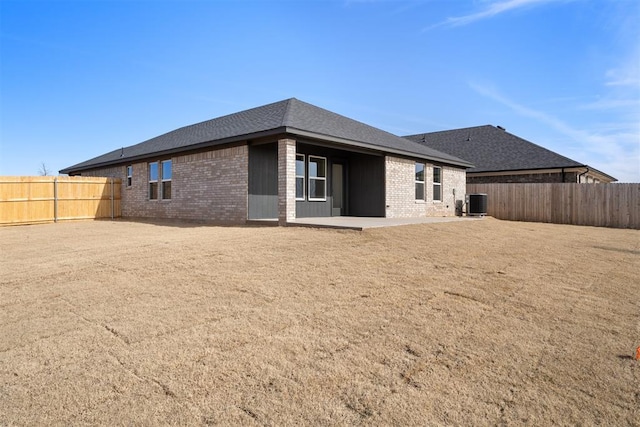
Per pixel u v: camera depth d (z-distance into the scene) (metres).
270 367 2.93
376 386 2.70
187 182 14.12
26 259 6.73
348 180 15.45
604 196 15.85
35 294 4.62
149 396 2.53
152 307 4.17
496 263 6.53
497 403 2.52
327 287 4.89
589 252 8.10
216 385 2.67
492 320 3.98
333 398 2.54
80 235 10.12
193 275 5.36
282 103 14.68
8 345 3.27
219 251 6.82
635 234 12.18
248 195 11.85
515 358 3.16
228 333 3.53
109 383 2.68
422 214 16.31
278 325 3.72
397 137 17.44
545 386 2.74
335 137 11.55
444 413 2.40
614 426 2.29
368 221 11.30
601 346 3.43
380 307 4.25
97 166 19.25
